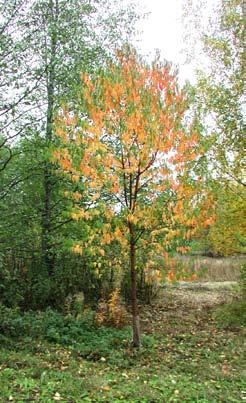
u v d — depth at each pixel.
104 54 11.52
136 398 5.88
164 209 8.14
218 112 12.41
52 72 10.81
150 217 8.28
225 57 12.64
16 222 11.42
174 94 7.95
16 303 11.46
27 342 9.12
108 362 8.17
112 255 10.08
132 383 6.67
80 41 11.23
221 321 12.20
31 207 11.78
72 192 8.82
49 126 10.20
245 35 12.56
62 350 8.81
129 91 7.76
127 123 7.70
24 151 11.08
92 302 13.20
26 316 10.76
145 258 9.21
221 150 12.17
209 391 6.42
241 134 12.32
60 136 8.44
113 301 11.37
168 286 19.03
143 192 8.35
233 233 12.70
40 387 6.07
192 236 8.67
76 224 10.53
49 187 12.19
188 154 7.98
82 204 9.27
